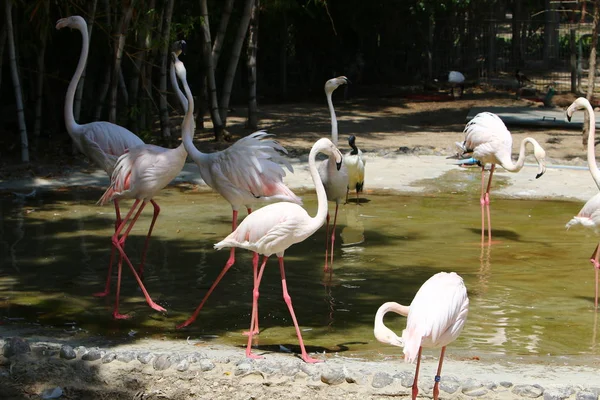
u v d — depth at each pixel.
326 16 27.94
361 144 17.86
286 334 6.98
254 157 7.64
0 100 19.23
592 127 8.68
